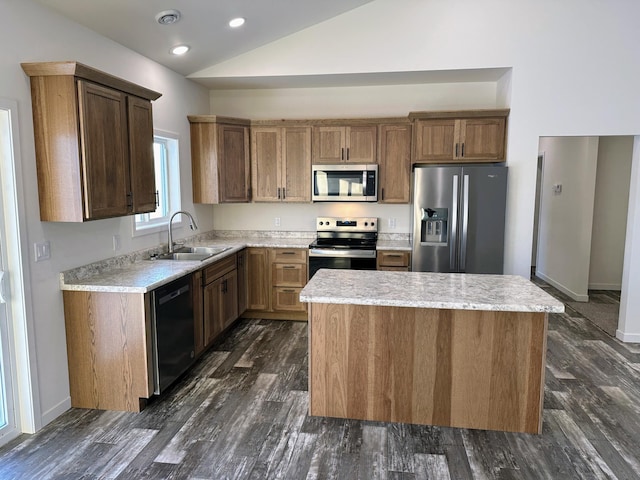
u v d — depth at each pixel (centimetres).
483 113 434
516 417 265
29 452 246
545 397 313
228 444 254
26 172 254
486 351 262
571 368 363
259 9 362
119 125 293
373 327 271
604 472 230
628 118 412
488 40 420
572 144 603
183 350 331
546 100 420
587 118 418
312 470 231
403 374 272
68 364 292
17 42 248
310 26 436
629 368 363
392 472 230
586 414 288
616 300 584
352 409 280
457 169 425
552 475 228
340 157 479
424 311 264
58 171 260
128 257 352
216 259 390
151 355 292
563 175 631
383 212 514
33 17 259
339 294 262
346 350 276
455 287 279
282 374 349
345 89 504
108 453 245
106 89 278
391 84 493
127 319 282
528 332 257
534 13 413
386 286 282
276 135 487
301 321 489
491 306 238
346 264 462
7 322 254
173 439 259
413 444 254
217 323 401
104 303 283
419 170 431
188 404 301
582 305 559
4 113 241
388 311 268
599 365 370
